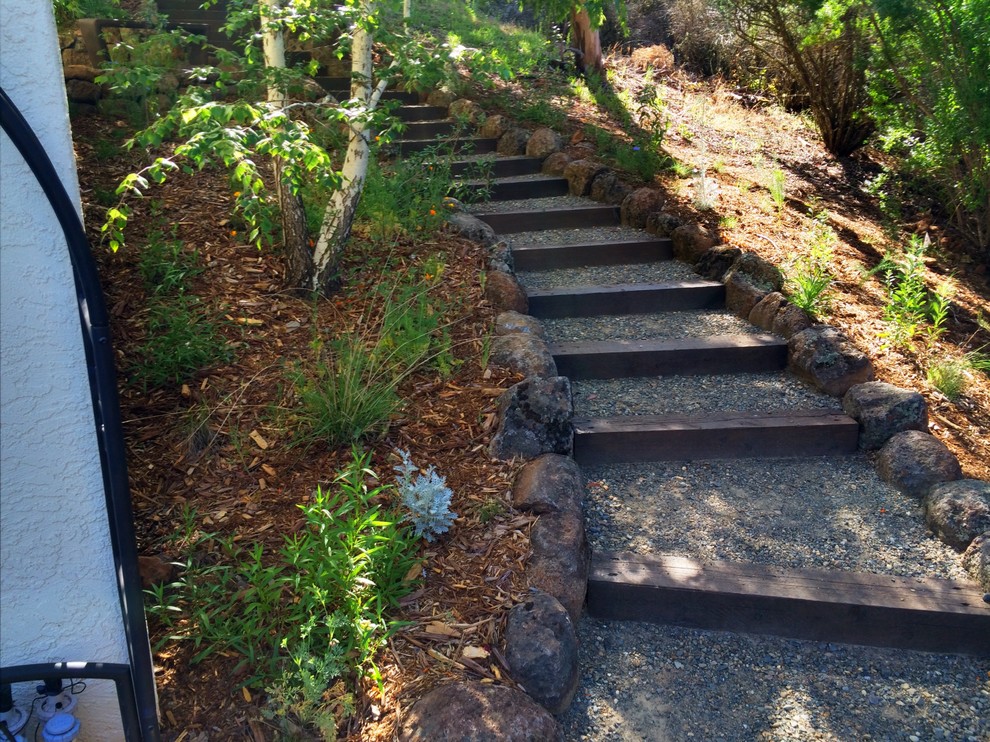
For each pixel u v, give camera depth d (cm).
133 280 434
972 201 651
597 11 575
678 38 1184
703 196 637
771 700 273
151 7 695
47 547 198
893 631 295
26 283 183
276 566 283
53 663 199
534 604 271
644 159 694
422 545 301
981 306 585
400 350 397
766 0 820
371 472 306
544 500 316
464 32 1009
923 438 378
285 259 447
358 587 259
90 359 189
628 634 300
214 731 231
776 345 460
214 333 399
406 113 788
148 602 269
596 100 902
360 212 525
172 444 343
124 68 356
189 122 305
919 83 661
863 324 497
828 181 791
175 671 247
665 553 326
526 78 925
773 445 396
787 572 310
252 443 346
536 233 619
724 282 527
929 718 267
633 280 550
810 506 359
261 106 321
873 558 324
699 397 434
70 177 188
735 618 301
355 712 237
